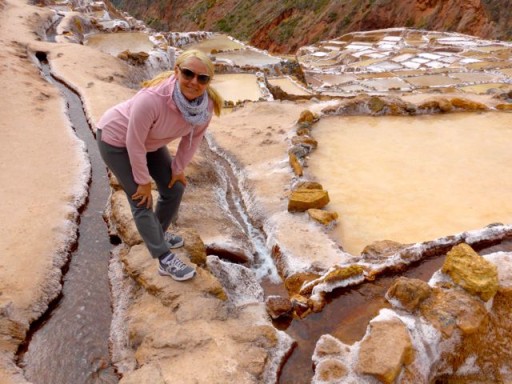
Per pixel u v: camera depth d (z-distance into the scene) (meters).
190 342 2.98
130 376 2.77
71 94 8.62
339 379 2.80
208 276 3.45
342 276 3.71
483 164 5.97
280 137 6.99
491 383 3.21
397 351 2.87
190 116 2.75
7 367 3.11
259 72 13.30
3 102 7.27
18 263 3.96
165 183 3.24
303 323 3.44
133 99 2.80
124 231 4.16
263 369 2.88
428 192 5.36
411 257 3.91
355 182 5.61
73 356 3.33
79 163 5.83
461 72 19.05
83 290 3.94
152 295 3.43
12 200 4.85
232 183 5.99
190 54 2.62
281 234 4.62
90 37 16.89
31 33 12.95
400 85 17.36
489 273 3.32
